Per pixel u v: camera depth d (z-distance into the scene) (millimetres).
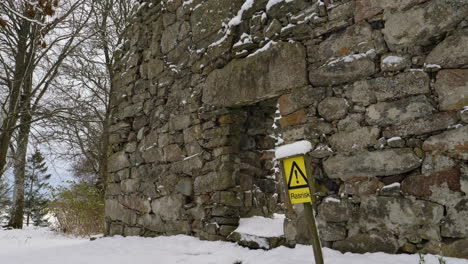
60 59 10656
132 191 5672
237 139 4176
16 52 10961
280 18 3572
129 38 6305
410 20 2715
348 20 3064
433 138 2564
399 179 2701
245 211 4188
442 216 2463
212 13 4449
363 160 2875
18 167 12898
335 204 2996
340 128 3043
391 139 2748
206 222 4219
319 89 3199
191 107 4602
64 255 4230
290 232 3297
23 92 11844
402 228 2629
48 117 10188
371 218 2791
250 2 3924
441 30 2566
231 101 3963
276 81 3488
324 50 3199
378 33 2891
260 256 3164
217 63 4270
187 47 4828
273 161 4477
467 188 2383
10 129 9734
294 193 2293
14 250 5668
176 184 4727
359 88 2959
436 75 2598
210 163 4262
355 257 2713
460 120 2469
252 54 3787
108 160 6504
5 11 9938
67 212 11430
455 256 2381
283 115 3439
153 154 5246
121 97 6227
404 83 2727
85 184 11688
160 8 5488
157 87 5359
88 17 10461
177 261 3418
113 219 6145
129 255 3859
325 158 3117
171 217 4750
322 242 3047
